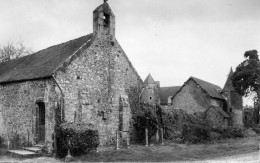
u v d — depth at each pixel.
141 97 24.19
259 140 29.94
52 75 17.97
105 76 21.52
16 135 20.61
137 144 22.20
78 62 19.67
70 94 18.80
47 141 17.69
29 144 19.33
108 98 21.55
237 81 46.34
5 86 22.34
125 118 22.16
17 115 20.75
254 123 56.44
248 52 46.75
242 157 16.58
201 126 27.41
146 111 23.11
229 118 45.81
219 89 50.22
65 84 18.58
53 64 19.55
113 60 22.28
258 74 45.28
